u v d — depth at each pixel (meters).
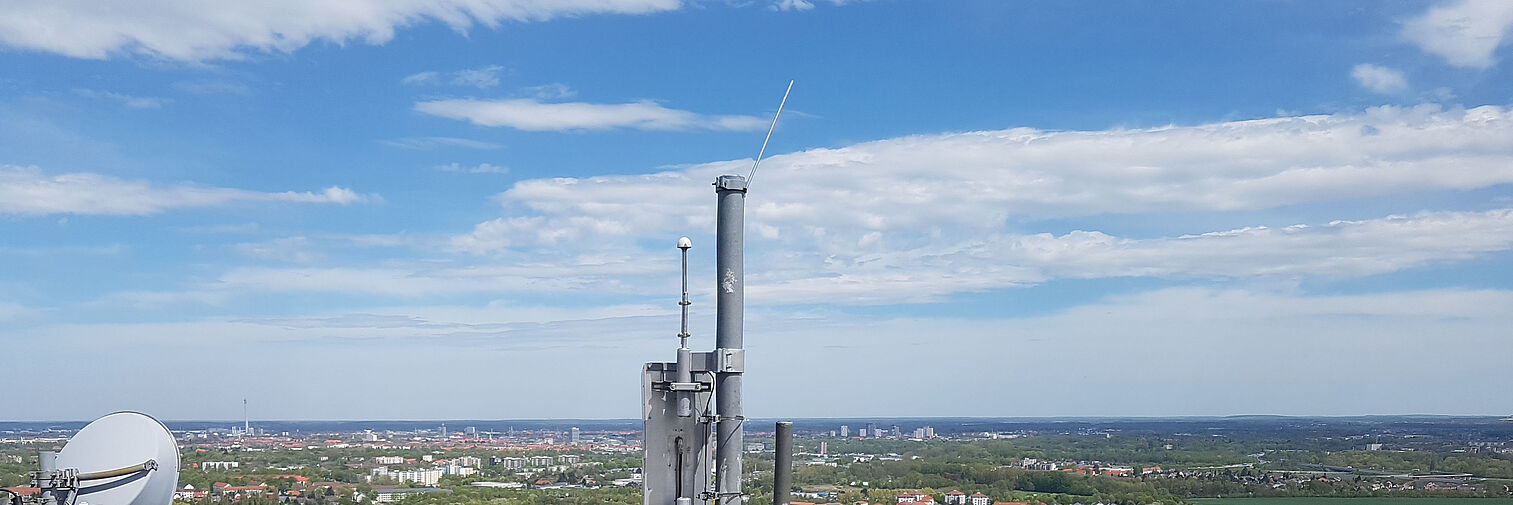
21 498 14.95
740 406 13.52
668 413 13.53
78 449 15.71
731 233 13.62
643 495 13.41
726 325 13.51
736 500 13.47
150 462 15.55
